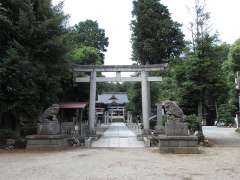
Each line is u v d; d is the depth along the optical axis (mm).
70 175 9734
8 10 17562
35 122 19906
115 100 60281
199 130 19125
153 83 34312
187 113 21688
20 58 16641
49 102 18938
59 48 18625
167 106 16422
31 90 16953
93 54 31469
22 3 17828
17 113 18078
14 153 15164
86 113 29422
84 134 22281
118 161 12547
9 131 18234
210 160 12844
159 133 21469
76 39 35531
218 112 46188
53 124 16953
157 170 10555
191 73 19891
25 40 17797
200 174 9836
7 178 9297
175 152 15266
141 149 16828
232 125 43969
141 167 11156
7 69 16312
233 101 42594
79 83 27531
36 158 13461
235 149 16656
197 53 20047
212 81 19984
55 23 18516
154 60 40125
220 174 9820
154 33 39625
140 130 27609
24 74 16562
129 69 25578
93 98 25344
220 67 20719
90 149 16844
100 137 24203
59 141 16641
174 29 39469
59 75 19547
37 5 19156
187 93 20266
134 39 40438
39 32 17781
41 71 17797
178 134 15844
